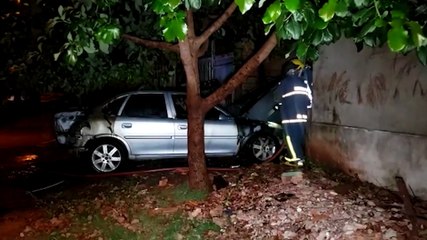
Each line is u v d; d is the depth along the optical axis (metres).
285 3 2.36
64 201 7.46
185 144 9.73
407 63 5.73
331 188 6.42
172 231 5.67
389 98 6.07
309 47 3.40
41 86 9.13
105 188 8.09
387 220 5.05
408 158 5.79
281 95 8.66
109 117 9.38
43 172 9.88
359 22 2.72
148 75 8.63
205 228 5.64
